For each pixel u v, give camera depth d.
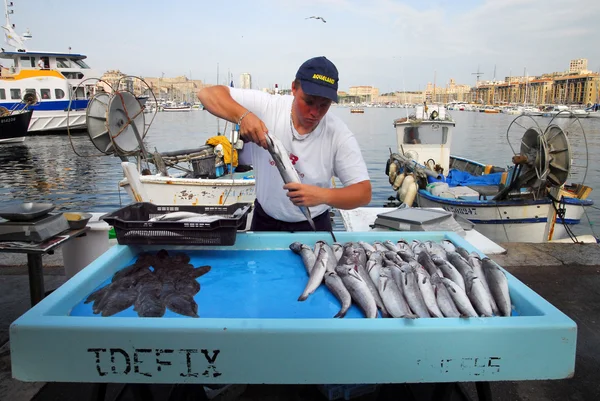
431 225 4.43
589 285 4.69
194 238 2.76
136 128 6.94
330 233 3.14
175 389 2.47
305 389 2.89
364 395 2.74
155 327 1.79
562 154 7.17
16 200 15.29
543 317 1.90
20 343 1.81
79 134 35.81
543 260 5.30
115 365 1.82
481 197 9.73
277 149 2.63
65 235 3.39
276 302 2.29
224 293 2.39
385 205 12.17
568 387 3.13
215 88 2.97
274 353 1.80
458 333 1.81
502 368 1.85
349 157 2.93
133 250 2.94
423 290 2.31
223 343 1.79
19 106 32.38
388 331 1.79
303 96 2.55
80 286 2.29
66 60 34.66
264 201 3.28
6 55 32.91
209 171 9.33
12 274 4.73
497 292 2.28
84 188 17.38
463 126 53.28
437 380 1.85
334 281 2.41
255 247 3.08
